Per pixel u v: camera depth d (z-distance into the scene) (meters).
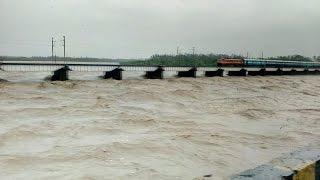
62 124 25.70
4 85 51.28
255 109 37.81
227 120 31.08
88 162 16.52
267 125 29.19
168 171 15.76
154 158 17.62
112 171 15.35
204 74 98.44
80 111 32.00
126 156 17.73
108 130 24.12
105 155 17.67
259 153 19.89
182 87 61.84
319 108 41.72
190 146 20.36
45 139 20.98
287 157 4.36
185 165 16.81
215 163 17.45
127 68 70.19
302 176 3.89
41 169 15.41
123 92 49.47
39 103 36.66
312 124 30.22
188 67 84.12
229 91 60.59
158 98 44.72
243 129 26.88
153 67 74.94
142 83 64.31
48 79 63.75
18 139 20.73
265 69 110.12
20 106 33.88
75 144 19.92
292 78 107.00
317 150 4.78
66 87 52.72
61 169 15.44
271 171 3.78
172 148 19.59
